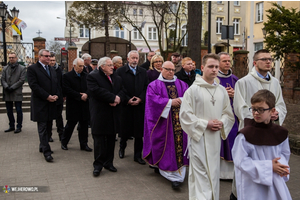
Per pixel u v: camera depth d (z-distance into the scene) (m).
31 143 6.41
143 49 34.34
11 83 7.36
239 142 2.52
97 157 4.52
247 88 3.66
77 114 5.72
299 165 4.93
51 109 5.26
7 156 5.46
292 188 4.01
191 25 8.70
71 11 17.70
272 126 2.50
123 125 5.30
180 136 4.13
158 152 4.14
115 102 4.40
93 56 18.84
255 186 2.51
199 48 8.73
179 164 4.03
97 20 17.38
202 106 3.27
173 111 4.20
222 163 4.37
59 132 6.64
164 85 4.40
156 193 3.88
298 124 6.79
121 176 4.52
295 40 7.20
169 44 28.61
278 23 7.51
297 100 9.52
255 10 22.44
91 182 4.25
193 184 3.30
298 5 16.36
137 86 5.30
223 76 4.64
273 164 2.38
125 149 6.15
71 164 5.05
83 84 5.77
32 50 13.30
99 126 4.44
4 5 12.96
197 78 3.36
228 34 10.16
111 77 4.71
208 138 3.23
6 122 8.78
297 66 8.25
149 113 4.32
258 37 22.17
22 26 13.92
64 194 3.82
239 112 3.59
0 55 15.86
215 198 3.19
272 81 3.66
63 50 17.33
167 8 20.45
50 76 5.32
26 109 10.67
